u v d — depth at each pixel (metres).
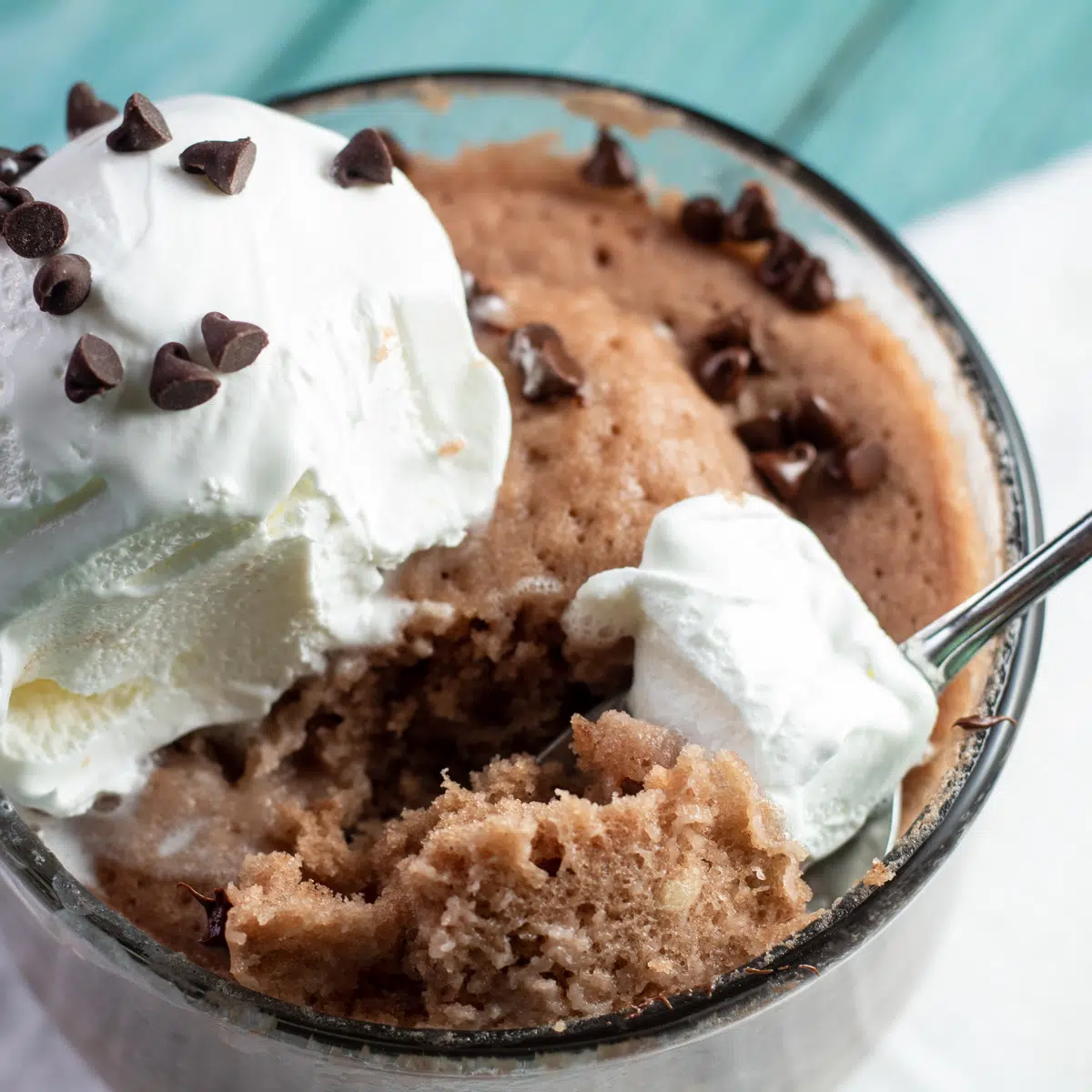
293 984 0.39
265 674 0.41
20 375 0.38
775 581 0.40
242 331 0.37
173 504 0.38
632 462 0.43
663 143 0.48
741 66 0.59
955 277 0.53
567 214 0.48
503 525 0.42
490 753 0.43
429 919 0.38
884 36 0.59
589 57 0.59
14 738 0.39
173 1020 0.38
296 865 0.39
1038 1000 0.44
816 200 0.47
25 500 0.38
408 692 0.43
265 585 0.40
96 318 0.38
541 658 0.42
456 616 0.42
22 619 0.38
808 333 0.46
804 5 0.59
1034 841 0.45
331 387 0.39
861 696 0.39
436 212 0.48
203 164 0.39
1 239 0.39
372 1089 0.37
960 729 0.40
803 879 0.40
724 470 0.43
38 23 0.56
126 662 0.40
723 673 0.39
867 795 0.40
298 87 0.58
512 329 0.44
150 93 0.57
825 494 0.44
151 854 0.41
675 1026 0.36
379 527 0.40
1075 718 0.47
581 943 0.37
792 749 0.39
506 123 0.48
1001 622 0.40
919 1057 0.43
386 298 0.39
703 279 0.47
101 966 0.38
